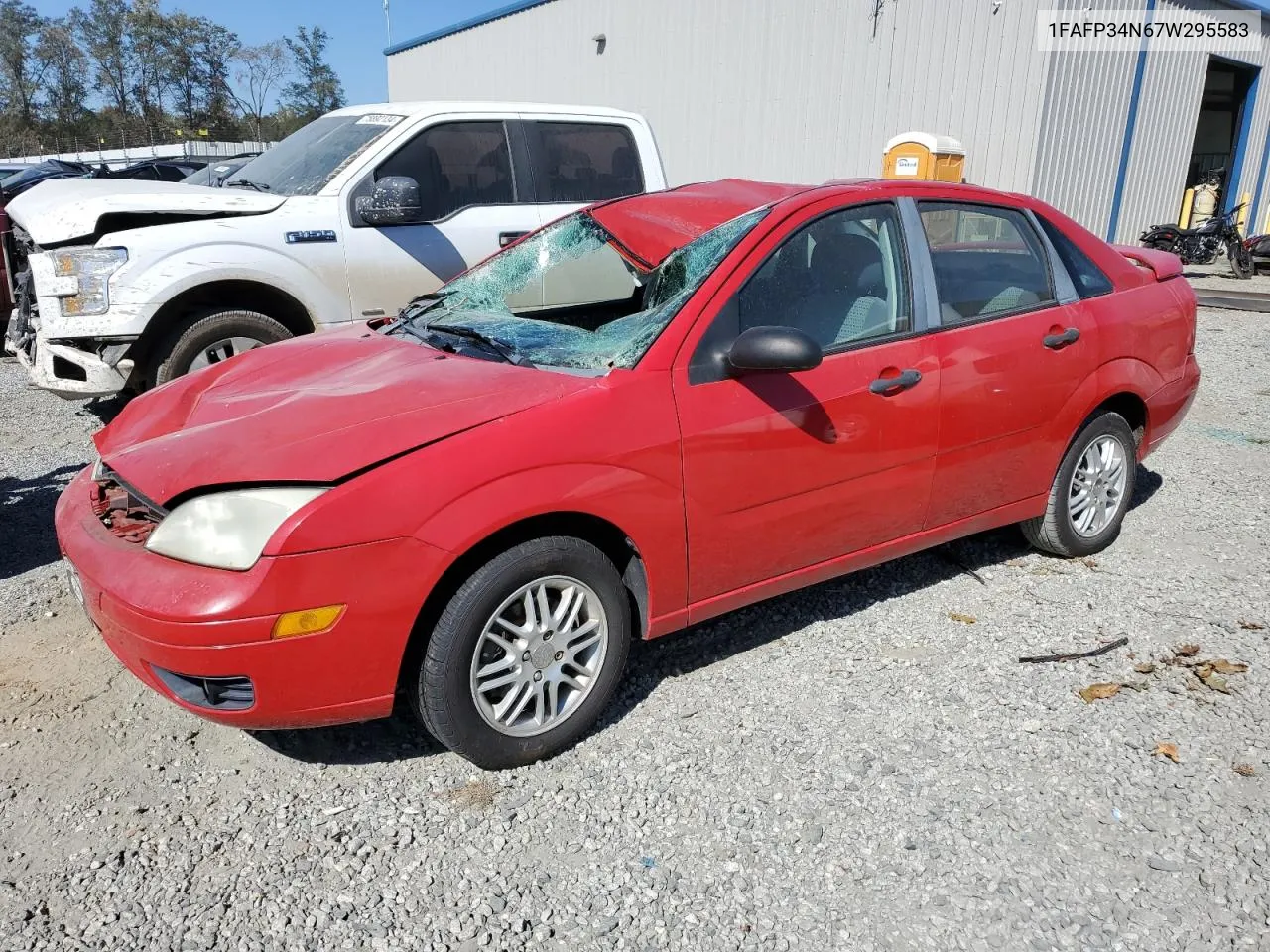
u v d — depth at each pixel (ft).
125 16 245.04
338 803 8.84
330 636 7.99
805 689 10.61
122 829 8.50
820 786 8.96
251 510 8.03
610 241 12.69
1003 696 10.37
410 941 7.25
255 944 7.22
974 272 12.03
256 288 18.30
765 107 50.06
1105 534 14.05
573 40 61.11
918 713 10.12
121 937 7.29
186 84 256.52
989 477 12.23
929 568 13.79
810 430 10.24
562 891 7.75
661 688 10.69
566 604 9.23
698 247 10.74
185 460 8.57
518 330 11.19
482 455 8.46
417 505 8.13
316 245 18.44
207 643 7.75
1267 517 15.60
